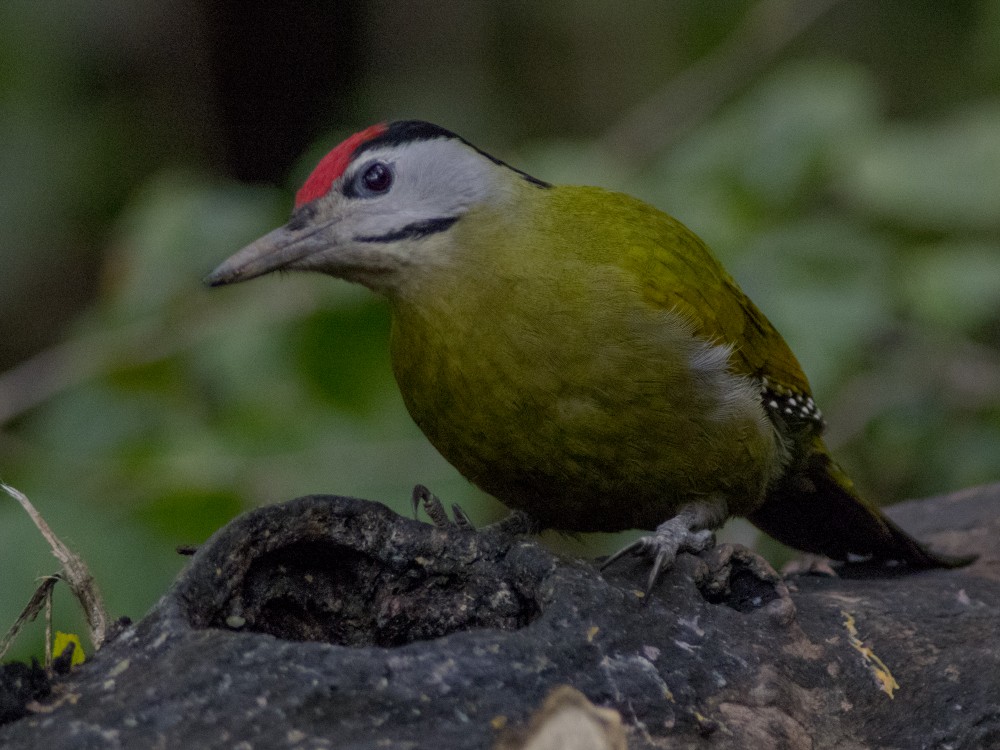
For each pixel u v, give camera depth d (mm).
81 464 11477
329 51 18391
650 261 8680
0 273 16750
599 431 8305
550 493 8727
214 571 6605
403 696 5965
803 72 13750
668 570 7301
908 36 17281
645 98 17719
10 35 16141
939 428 13320
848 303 12086
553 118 17922
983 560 9477
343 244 8531
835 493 9875
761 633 7078
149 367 12352
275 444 11914
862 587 8305
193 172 17266
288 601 6980
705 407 8508
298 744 5750
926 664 7426
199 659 5992
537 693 6141
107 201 16938
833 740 6945
